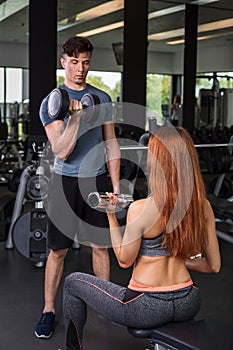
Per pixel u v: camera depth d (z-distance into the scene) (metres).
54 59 6.31
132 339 2.59
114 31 9.11
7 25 8.88
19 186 4.08
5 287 3.32
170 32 9.13
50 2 6.23
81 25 8.69
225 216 3.87
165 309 1.73
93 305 1.92
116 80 9.74
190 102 8.30
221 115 9.93
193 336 1.66
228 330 1.71
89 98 2.36
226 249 4.35
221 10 8.38
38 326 2.60
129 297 1.78
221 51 9.73
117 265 3.79
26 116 9.75
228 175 6.87
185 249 1.74
